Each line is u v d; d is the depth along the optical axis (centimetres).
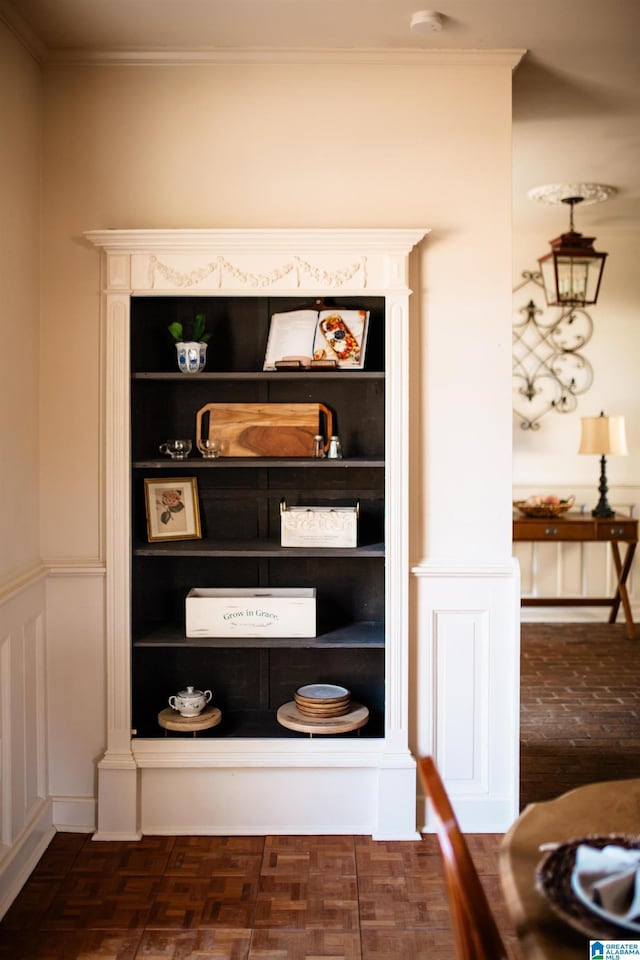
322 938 261
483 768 331
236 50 317
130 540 322
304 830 327
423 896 284
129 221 324
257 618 328
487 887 289
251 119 323
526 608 679
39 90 319
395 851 314
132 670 329
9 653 288
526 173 482
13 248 296
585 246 502
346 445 348
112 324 317
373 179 324
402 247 313
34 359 317
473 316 325
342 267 315
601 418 625
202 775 326
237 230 310
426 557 328
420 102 323
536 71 340
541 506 631
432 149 324
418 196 324
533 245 652
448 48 317
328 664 354
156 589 354
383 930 265
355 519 328
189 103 323
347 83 323
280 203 324
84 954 252
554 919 136
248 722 344
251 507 351
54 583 325
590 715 466
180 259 315
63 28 300
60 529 325
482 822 331
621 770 389
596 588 669
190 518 348
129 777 322
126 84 322
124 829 324
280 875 297
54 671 326
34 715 314
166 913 273
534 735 435
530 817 171
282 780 327
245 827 328
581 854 144
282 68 323
